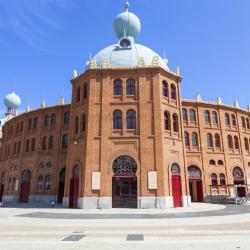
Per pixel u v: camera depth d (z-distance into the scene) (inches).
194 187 1713.8
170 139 1237.7
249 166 1861.5
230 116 1891.0
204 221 655.1
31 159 1775.3
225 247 349.1
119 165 1171.3
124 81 1269.7
